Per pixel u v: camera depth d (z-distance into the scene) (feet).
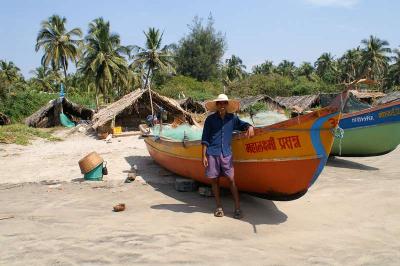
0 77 132.87
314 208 23.81
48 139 67.67
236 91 191.52
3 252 16.83
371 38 212.02
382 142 38.73
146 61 171.83
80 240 18.10
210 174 21.68
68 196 27.35
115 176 33.94
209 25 240.73
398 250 17.21
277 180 22.11
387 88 217.15
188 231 19.38
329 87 182.50
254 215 22.31
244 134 22.43
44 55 162.09
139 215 22.29
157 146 34.60
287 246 17.65
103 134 69.26
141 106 85.40
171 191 28.37
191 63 233.14
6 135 62.49
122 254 16.46
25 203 25.52
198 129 40.63
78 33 165.58
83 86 180.75
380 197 25.89
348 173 34.63
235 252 16.80
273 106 132.26
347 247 17.58
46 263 15.67
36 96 138.82
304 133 20.06
